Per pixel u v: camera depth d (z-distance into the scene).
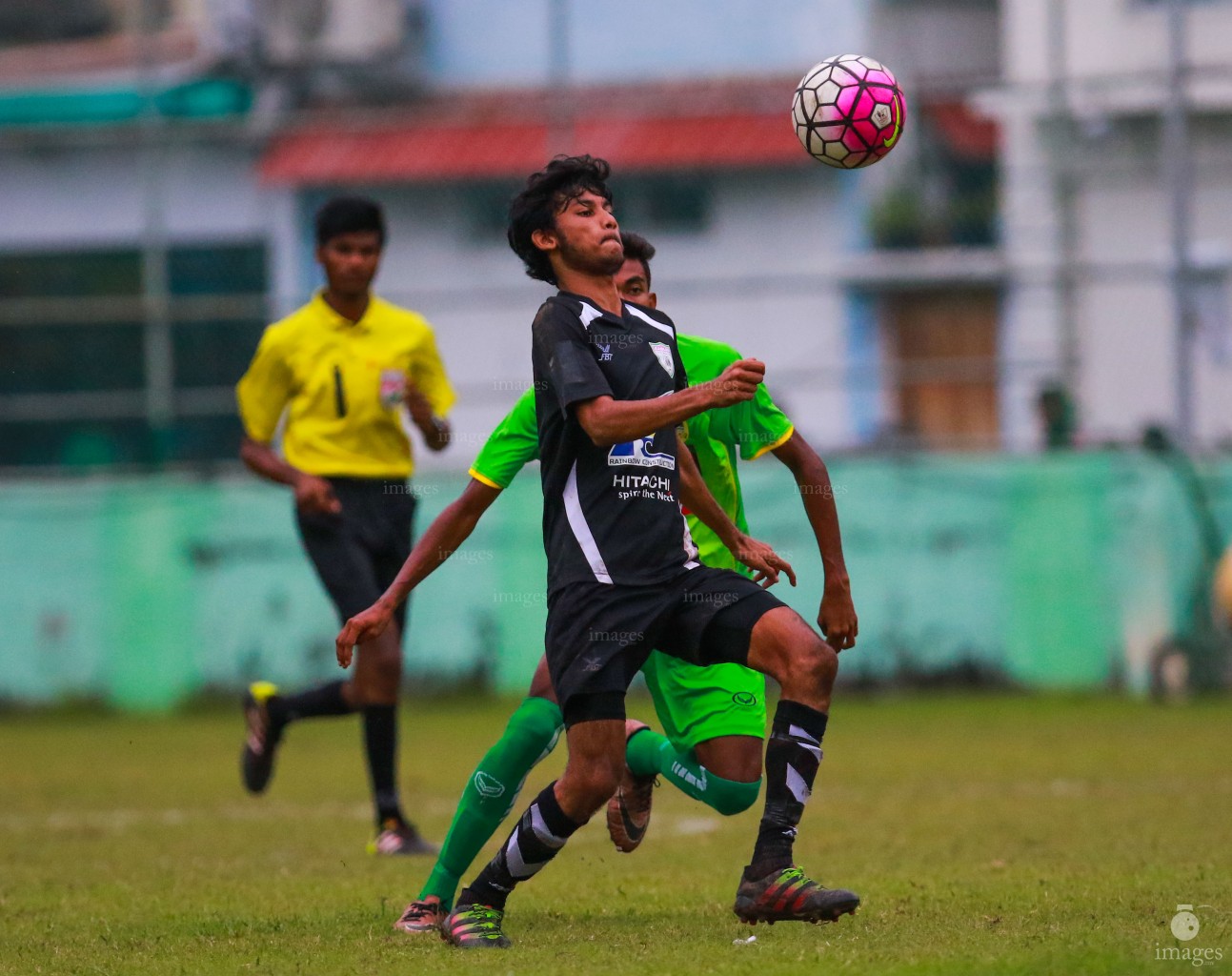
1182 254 49.75
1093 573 49.19
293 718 26.72
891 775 33.38
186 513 50.88
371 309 26.92
